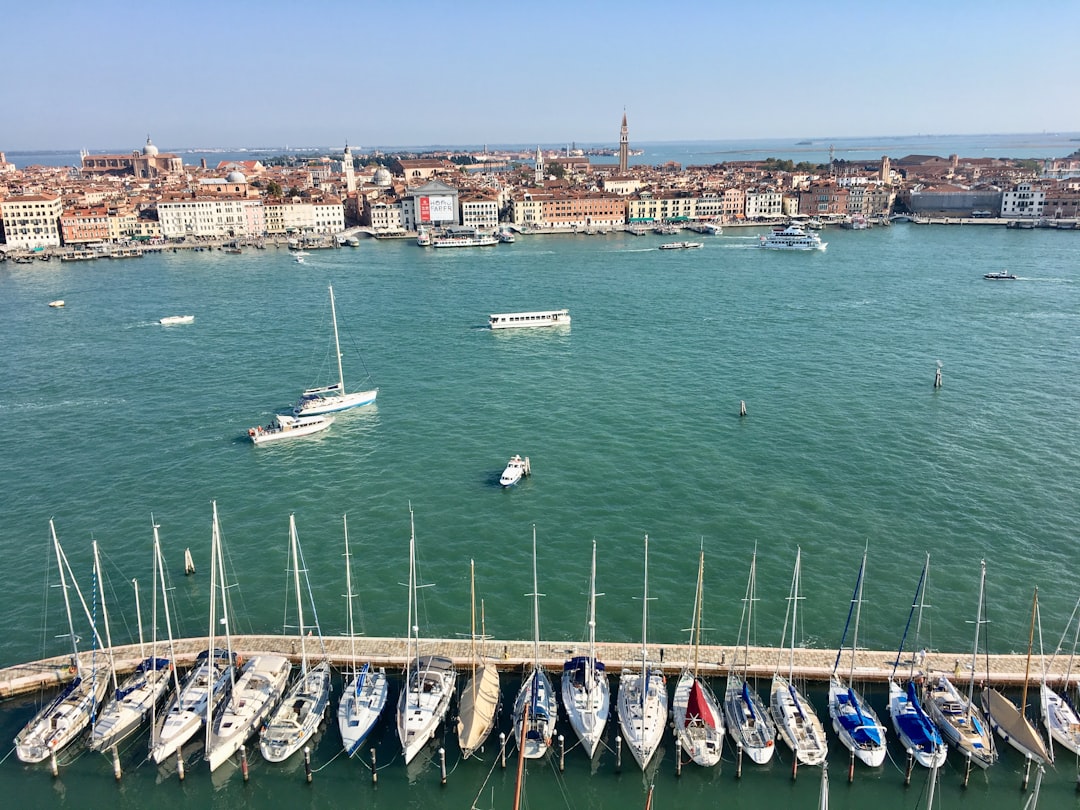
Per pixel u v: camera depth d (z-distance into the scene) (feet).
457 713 222.28
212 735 209.15
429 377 532.32
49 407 480.64
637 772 206.90
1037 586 282.36
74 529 330.54
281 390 507.30
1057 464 375.25
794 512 333.01
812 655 242.37
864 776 204.74
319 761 210.18
